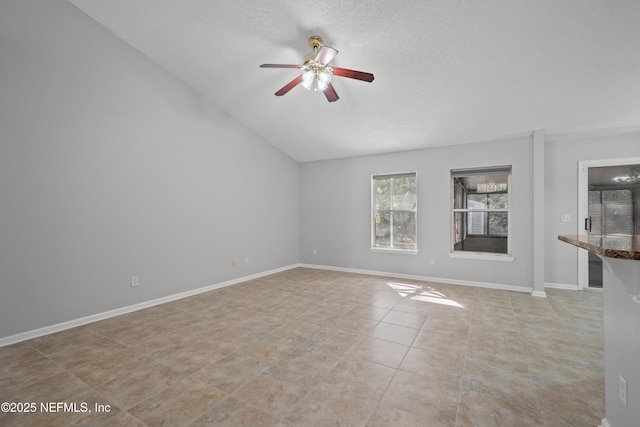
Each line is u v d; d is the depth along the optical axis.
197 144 4.22
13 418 1.65
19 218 2.66
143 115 3.59
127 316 3.30
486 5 2.43
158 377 2.07
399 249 5.24
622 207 4.09
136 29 3.22
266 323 3.08
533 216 4.13
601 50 2.64
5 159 2.59
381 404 1.78
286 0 2.64
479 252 4.68
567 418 1.64
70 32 2.96
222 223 4.59
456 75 3.23
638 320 1.24
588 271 4.31
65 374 2.12
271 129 5.06
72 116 2.99
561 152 4.34
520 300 3.84
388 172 5.34
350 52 3.10
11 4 2.60
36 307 2.76
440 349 2.48
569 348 2.50
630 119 3.59
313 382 2.01
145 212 3.61
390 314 3.33
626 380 1.33
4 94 2.58
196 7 2.87
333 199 5.93
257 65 3.59
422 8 2.54
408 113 4.03
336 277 5.23
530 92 3.30
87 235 3.11
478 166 4.58
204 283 4.30
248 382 2.01
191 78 3.94
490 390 1.91
